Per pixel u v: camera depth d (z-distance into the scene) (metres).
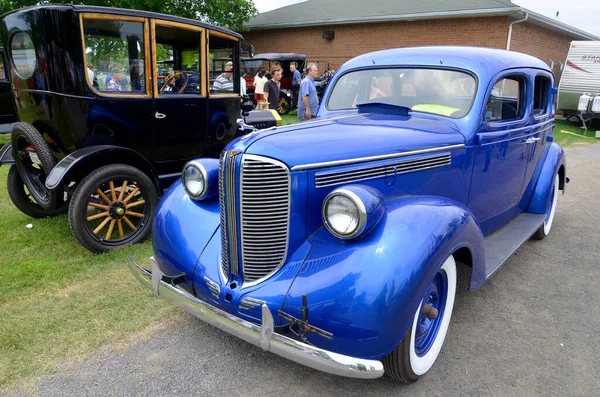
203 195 2.80
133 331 3.02
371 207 2.15
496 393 2.53
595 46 14.80
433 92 3.49
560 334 3.14
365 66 3.91
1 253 4.11
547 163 4.65
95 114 4.14
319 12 19.86
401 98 3.64
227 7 19.22
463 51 3.68
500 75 3.48
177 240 2.74
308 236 2.38
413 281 2.12
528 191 4.54
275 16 21.25
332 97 4.10
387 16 16.55
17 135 4.36
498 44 14.84
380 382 2.61
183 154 5.02
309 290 2.16
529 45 15.89
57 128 4.21
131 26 4.23
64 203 4.86
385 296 2.06
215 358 2.79
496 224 4.06
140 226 4.35
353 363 1.98
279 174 2.29
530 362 2.81
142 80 4.43
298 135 2.57
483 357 2.86
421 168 2.87
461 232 2.44
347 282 2.10
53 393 2.44
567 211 6.16
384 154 2.63
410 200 2.48
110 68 4.21
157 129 4.63
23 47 4.19
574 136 13.61
